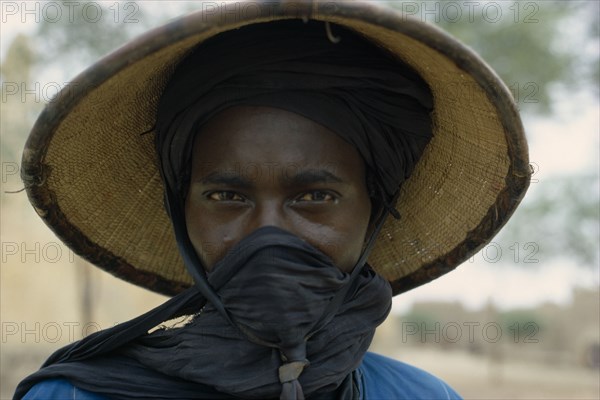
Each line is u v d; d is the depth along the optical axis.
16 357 10.99
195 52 1.65
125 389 1.67
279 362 1.57
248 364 1.60
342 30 1.64
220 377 1.60
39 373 1.68
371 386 1.93
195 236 1.67
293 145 1.60
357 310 1.70
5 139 8.20
